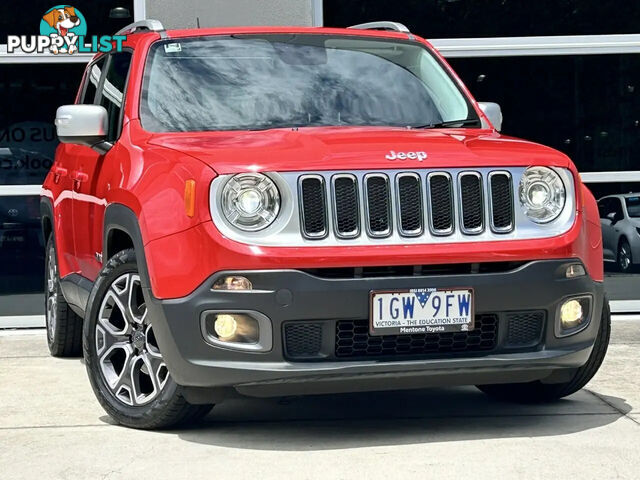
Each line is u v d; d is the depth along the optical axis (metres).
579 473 4.06
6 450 4.55
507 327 4.60
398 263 4.43
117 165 5.19
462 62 8.52
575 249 4.66
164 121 5.27
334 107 5.45
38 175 8.41
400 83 5.68
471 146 4.74
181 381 4.54
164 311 4.50
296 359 4.42
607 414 5.05
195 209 4.45
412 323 4.44
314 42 5.82
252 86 5.46
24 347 7.49
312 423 4.95
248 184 4.41
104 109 5.51
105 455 4.43
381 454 4.37
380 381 4.48
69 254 6.37
